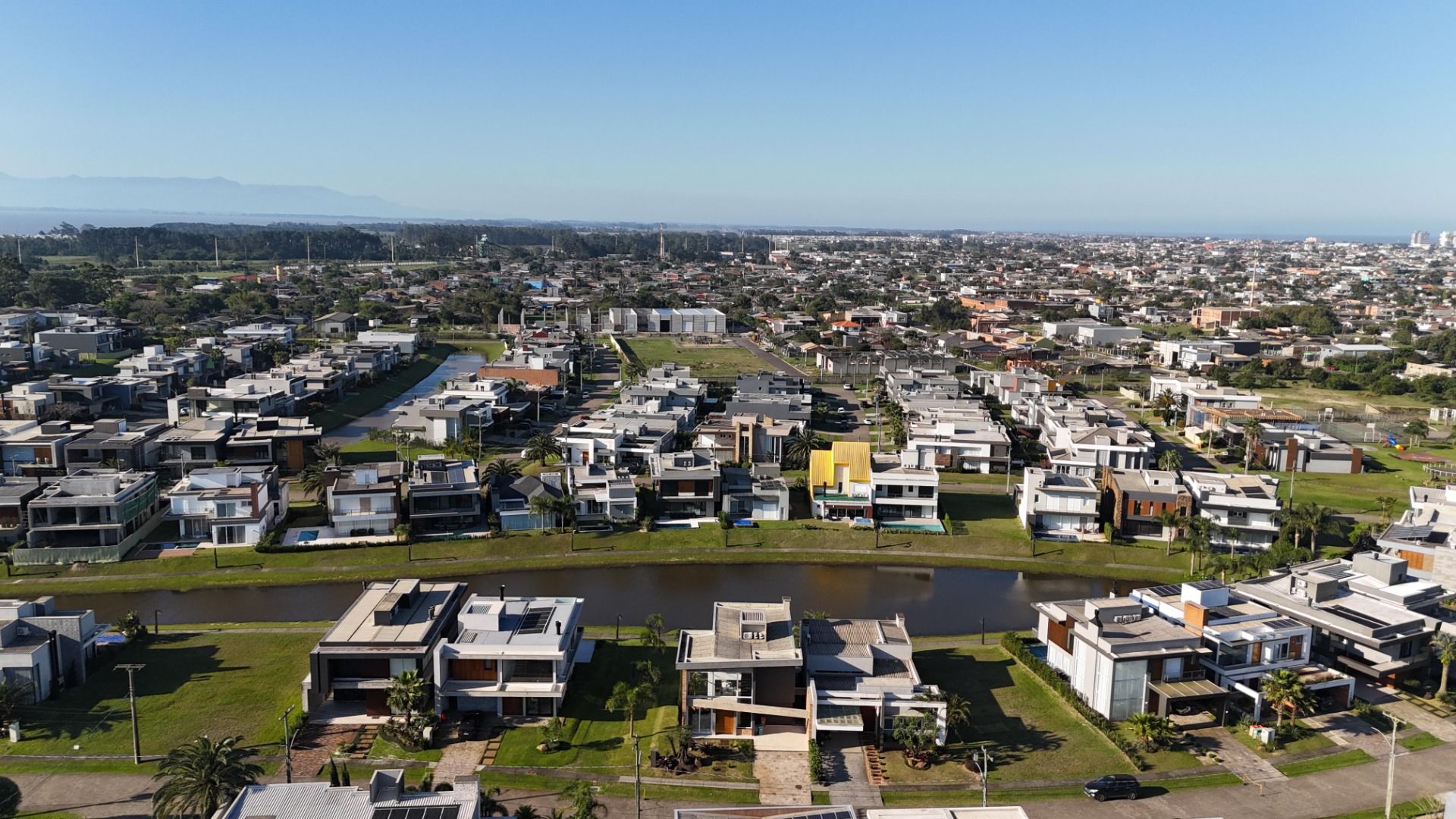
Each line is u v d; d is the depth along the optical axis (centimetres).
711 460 14888
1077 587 12325
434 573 12269
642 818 6844
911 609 11450
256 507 12838
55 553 12050
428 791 6378
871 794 7269
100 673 9062
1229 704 8481
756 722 8150
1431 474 17412
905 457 16150
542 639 8381
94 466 15138
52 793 7081
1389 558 10488
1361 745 8044
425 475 13775
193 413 19488
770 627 8831
